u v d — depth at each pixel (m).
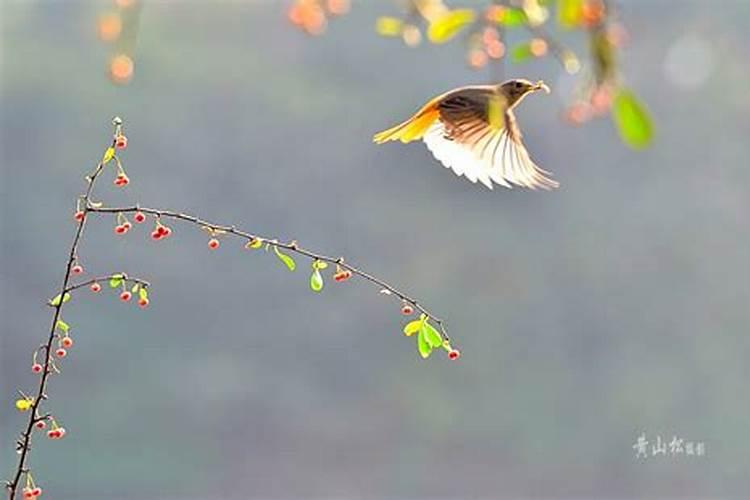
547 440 26.53
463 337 27.34
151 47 28.36
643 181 28.20
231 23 29.33
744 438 26.02
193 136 28.06
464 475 26.28
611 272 27.59
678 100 28.41
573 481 26.28
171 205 27.34
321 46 29.30
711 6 28.69
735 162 28.09
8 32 28.25
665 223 27.92
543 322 27.45
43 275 26.16
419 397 26.83
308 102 28.55
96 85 27.81
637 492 25.50
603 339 27.36
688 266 27.64
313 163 28.36
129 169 27.41
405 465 26.27
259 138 28.33
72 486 24.78
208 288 26.94
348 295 27.56
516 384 27.06
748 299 27.34
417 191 28.34
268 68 28.95
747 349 27.02
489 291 27.67
